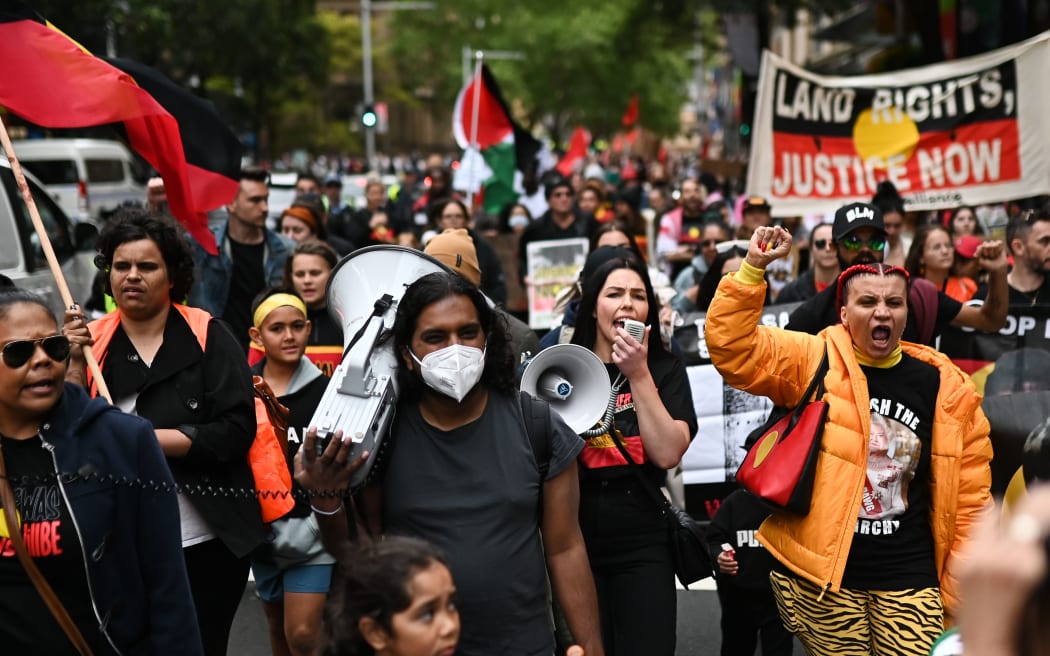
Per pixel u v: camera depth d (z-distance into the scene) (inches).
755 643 204.7
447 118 3208.7
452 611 107.7
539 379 163.0
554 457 135.7
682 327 271.4
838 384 159.3
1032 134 371.2
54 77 205.8
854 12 1095.6
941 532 157.9
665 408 167.3
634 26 1332.4
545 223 475.2
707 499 267.9
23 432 129.8
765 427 164.7
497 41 2233.0
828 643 160.7
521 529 131.7
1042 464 189.0
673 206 615.8
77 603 129.3
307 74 1552.7
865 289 157.2
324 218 387.5
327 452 126.2
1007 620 53.9
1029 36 710.5
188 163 235.8
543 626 132.6
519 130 588.4
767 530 163.9
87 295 408.2
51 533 126.9
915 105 381.1
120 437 131.2
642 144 2728.8
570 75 2230.6
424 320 130.6
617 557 168.1
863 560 157.5
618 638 166.2
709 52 1635.1
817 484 156.9
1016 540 54.2
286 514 174.9
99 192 933.2
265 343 200.8
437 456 132.7
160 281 168.2
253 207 297.4
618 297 172.9
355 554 109.0
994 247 230.2
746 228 356.2
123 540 130.4
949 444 157.2
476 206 638.5
